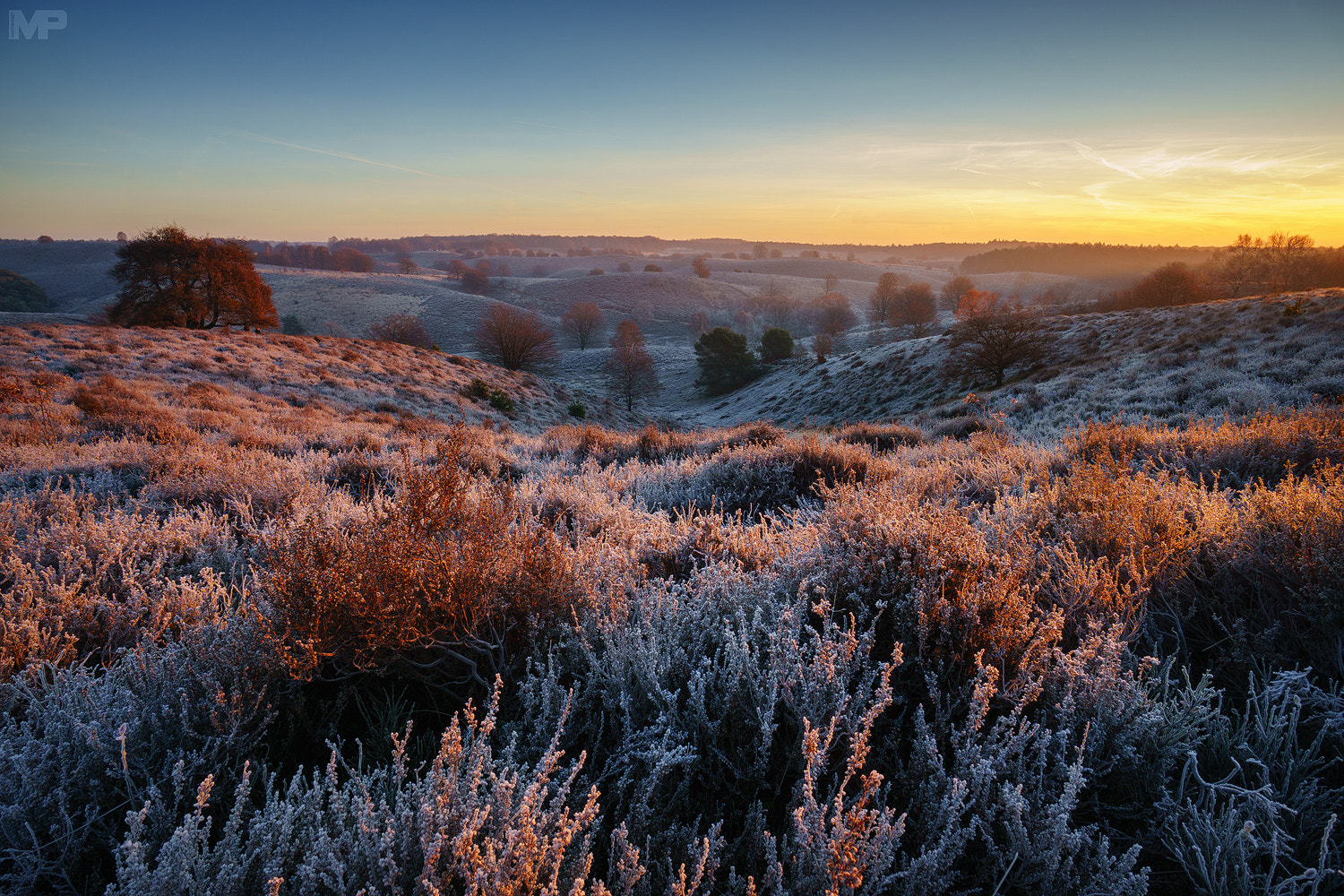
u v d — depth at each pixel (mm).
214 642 2197
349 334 105188
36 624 2436
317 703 2227
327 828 1487
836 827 1344
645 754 1700
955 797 1472
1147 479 3500
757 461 6637
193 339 29750
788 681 1871
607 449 11016
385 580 2191
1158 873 1552
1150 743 1778
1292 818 1586
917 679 2156
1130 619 2371
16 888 1477
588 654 2156
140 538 3686
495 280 181250
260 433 11617
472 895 1243
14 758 1602
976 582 2336
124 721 1854
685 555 3514
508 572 2455
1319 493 2744
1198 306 30281
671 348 116312
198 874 1339
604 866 1596
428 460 8023
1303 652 2254
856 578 2525
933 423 19938
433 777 1479
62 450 7887
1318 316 21234
